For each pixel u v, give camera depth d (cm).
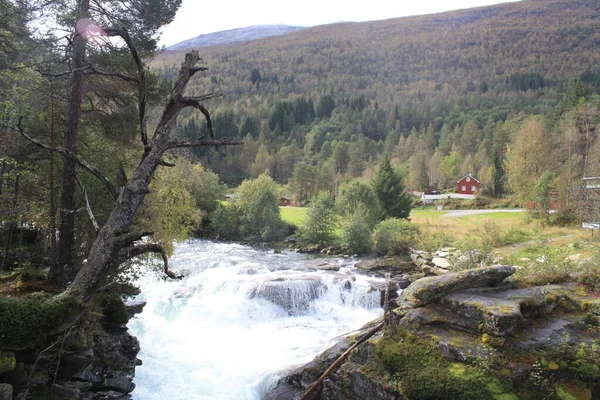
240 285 2152
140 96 842
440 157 9381
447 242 3319
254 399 1202
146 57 1617
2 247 1681
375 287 2300
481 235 3177
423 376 864
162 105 1638
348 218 3694
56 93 1430
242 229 4281
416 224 3969
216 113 11900
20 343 702
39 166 1550
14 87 1377
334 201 4534
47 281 1257
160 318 1798
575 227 3272
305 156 10494
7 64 1412
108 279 1452
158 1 1415
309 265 3000
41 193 1553
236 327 1844
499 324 934
